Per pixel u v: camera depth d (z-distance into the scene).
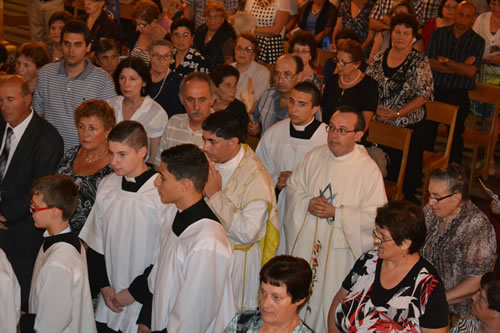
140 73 4.59
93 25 6.80
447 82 6.77
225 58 6.55
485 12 7.38
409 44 5.49
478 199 6.73
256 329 2.60
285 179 4.15
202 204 3.01
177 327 2.88
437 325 2.75
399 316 2.78
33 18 8.91
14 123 4.04
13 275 3.11
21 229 4.05
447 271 3.48
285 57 4.89
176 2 9.20
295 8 8.06
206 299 2.90
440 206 3.40
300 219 3.82
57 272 3.05
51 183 3.18
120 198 3.46
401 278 2.81
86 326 3.25
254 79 5.89
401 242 2.75
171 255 2.99
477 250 3.35
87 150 3.83
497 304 2.71
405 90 5.55
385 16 6.93
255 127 5.07
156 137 4.69
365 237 3.68
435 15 7.43
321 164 3.83
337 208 3.68
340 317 2.96
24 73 5.25
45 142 4.06
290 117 4.18
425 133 6.15
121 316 3.56
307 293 2.50
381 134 5.39
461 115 6.82
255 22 6.87
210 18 6.55
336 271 3.78
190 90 4.24
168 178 2.92
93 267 3.59
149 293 3.27
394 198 5.39
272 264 2.50
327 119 5.24
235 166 3.55
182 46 6.05
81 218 3.80
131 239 3.44
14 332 3.06
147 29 6.53
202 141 4.32
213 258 2.89
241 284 3.63
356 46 5.07
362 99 5.10
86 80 4.89
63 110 4.91
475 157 6.84
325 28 7.86
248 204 3.48
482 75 7.25
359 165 3.74
